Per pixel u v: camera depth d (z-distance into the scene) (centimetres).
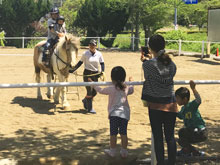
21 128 746
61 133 707
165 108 440
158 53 444
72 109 950
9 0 3253
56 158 516
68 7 4828
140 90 1204
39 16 3378
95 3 3091
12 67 1819
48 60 953
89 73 873
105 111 928
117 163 515
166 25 3322
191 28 5291
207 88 1256
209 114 892
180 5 3578
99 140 652
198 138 516
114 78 504
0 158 538
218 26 1750
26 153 566
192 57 2345
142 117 859
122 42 3441
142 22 3178
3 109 933
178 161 527
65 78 941
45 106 982
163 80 436
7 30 3359
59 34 932
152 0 3058
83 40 3228
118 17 3103
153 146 490
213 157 539
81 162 514
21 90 1210
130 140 646
